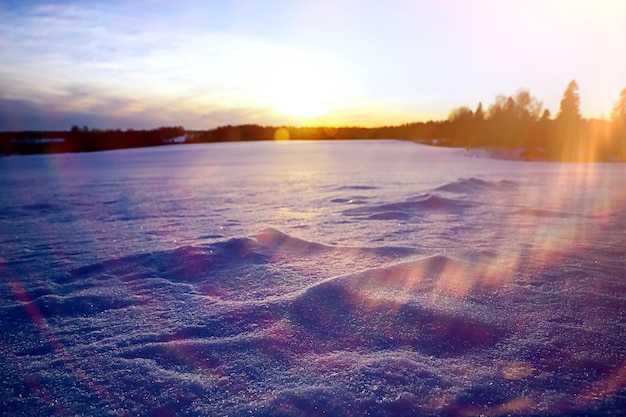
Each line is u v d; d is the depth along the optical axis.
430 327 2.33
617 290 2.86
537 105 43.53
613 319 2.40
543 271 3.30
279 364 1.98
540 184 10.54
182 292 3.04
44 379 1.90
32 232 5.84
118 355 2.11
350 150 39.56
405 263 3.41
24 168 22.67
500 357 2.00
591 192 8.95
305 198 8.86
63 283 3.37
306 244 4.32
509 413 1.58
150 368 1.97
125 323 2.51
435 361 1.98
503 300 2.69
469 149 35.38
